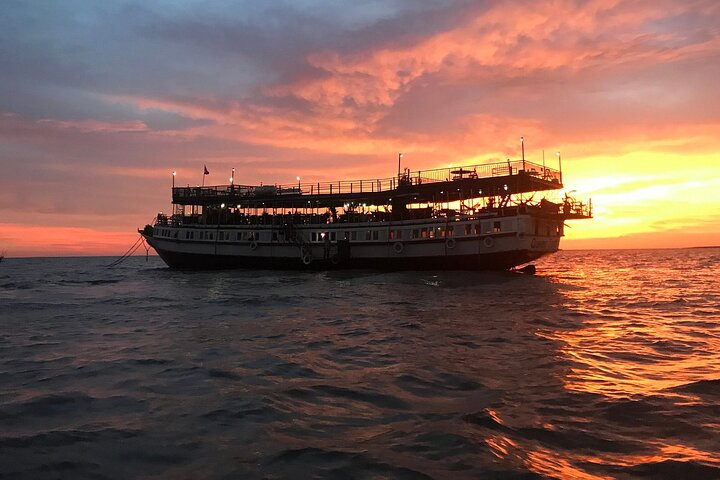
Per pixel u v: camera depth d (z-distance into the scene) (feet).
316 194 219.61
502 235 175.22
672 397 34.86
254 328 73.72
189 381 41.93
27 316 93.45
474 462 23.73
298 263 213.87
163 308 104.73
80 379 43.29
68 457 25.46
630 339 61.57
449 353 53.06
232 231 225.76
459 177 196.54
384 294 126.62
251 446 26.71
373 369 46.09
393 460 24.22
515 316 84.43
